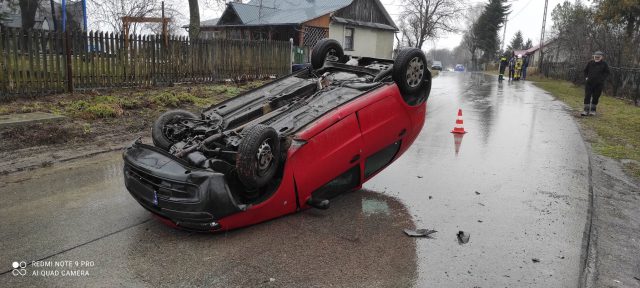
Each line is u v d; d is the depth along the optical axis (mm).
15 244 4113
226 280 3594
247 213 4270
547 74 37844
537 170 7098
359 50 32938
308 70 6586
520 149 8547
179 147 4676
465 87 23672
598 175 6969
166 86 13453
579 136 9945
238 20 30625
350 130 4961
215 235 4398
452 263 3996
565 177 6734
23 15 18156
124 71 12352
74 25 19375
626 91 18656
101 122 8914
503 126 11102
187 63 14289
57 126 8164
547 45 52875
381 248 4242
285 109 5195
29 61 10016
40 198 5273
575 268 3973
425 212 5219
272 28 28078
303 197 4742
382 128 5332
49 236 4293
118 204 5164
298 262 3920
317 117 4801
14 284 3455
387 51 35812
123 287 3457
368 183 6293
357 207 5316
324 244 4285
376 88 5406
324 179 4855
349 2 30625
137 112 9930
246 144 4082
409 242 4391
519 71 32062
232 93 13391
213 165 4121
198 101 11648
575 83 26406
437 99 16953
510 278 3773
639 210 5551
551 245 4418
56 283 3486
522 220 5039
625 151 8570
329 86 5691
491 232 4691
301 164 4578
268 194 4461
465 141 9195
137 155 4395
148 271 3703
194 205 3955
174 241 4254
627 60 19969
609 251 4395
